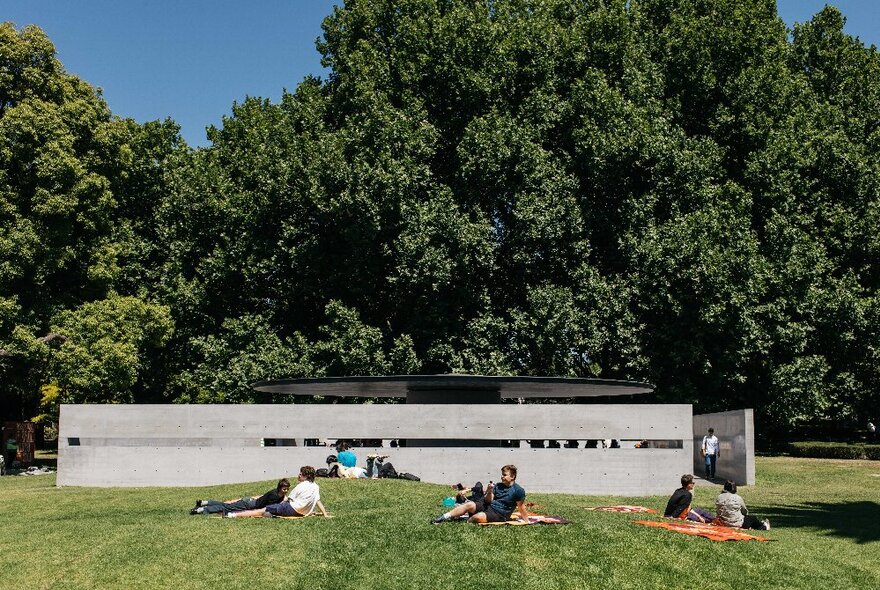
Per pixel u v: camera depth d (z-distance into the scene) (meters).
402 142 37.16
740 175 39.84
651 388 30.27
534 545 14.14
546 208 36.53
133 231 43.00
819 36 46.66
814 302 36.50
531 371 38.53
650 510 20.16
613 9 40.72
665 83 40.31
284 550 13.77
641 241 36.12
